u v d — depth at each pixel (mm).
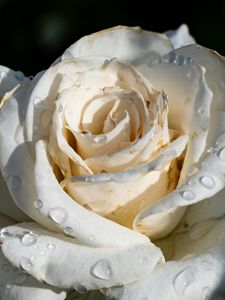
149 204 314
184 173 311
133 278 298
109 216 316
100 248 305
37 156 310
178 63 323
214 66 323
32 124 318
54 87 321
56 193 305
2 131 320
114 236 304
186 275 303
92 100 324
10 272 317
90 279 298
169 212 310
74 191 312
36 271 303
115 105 320
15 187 313
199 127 313
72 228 301
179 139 310
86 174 310
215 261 307
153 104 314
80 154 319
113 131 310
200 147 311
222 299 304
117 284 298
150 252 302
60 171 322
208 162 309
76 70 324
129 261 299
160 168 302
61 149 309
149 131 303
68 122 318
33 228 318
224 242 311
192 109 316
